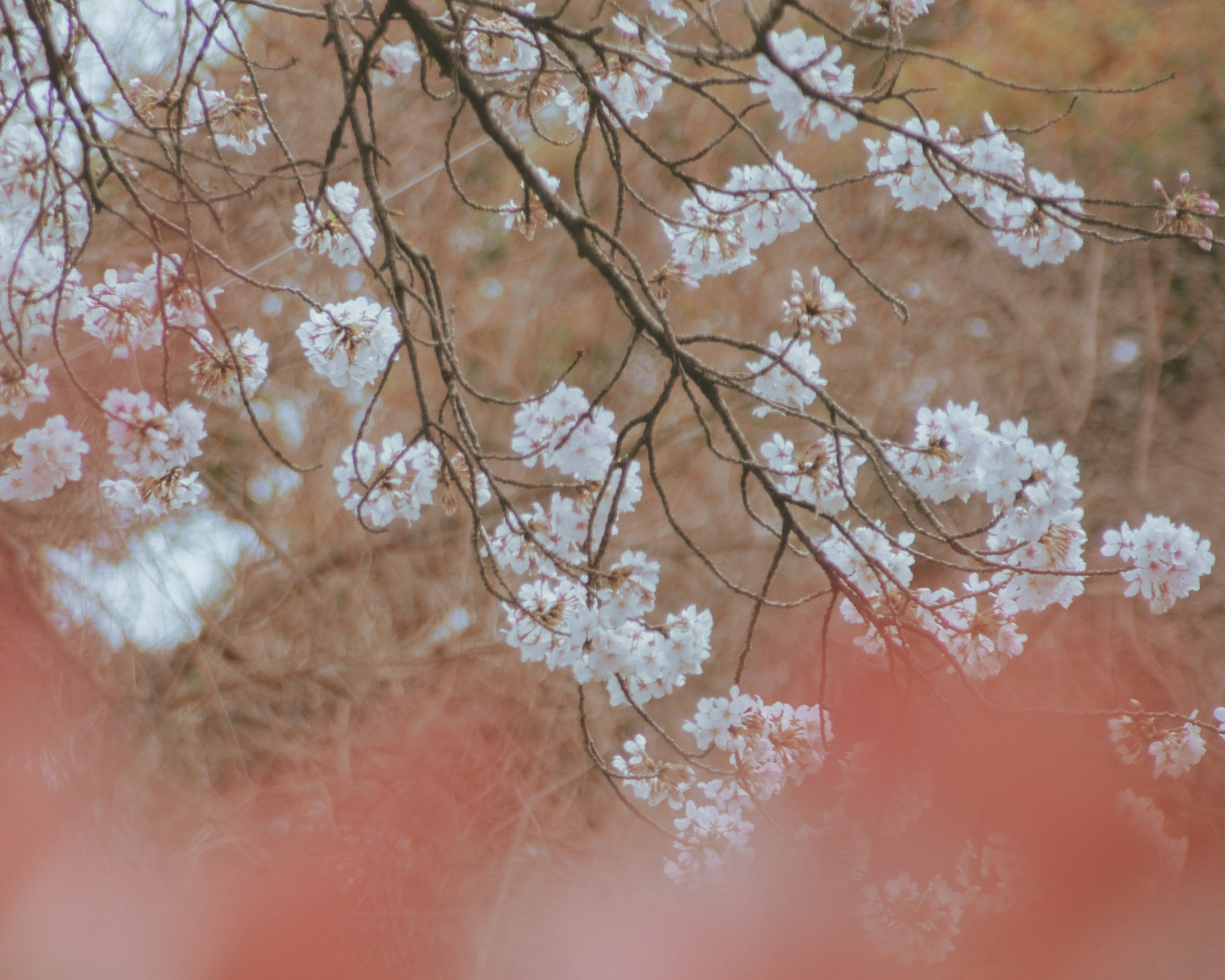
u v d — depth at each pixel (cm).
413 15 470
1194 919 592
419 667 993
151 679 912
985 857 482
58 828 816
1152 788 702
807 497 486
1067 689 963
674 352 465
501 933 887
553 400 471
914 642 488
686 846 494
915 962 484
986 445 475
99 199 469
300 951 849
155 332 482
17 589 828
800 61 459
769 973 501
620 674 481
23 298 478
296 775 947
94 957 801
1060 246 471
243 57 475
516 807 945
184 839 878
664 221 478
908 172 473
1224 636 986
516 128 499
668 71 461
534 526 482
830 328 474
